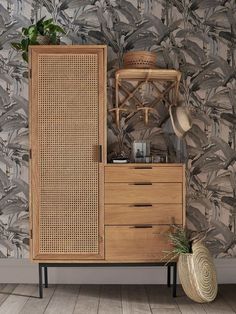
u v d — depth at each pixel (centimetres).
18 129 326
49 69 287
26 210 325
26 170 325
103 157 287
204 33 324
